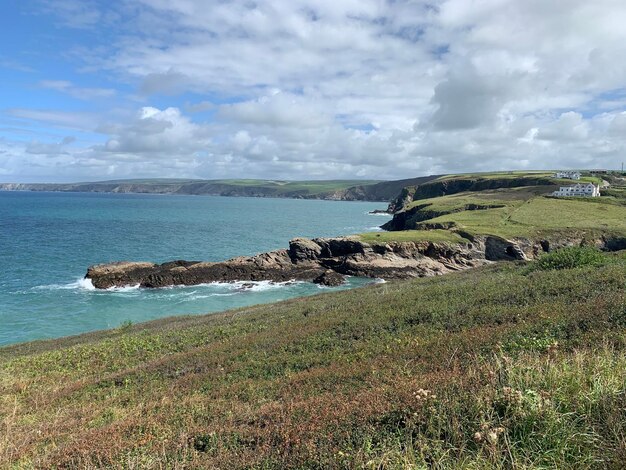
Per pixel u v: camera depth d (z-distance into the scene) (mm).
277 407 7645
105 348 19406
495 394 5848
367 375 9125
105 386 13188
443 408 5801
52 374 16016
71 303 43312
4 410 11570
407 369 8750
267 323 20109
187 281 53969
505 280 19562
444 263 65188
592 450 4754
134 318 39344
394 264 62125
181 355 15406
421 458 4910
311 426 6262
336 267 63219
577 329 9617
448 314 14172
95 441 7238
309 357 12359
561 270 19672
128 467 5875
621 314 9984
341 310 19391
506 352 8602
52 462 6711
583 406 5434
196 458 6000
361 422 6055
